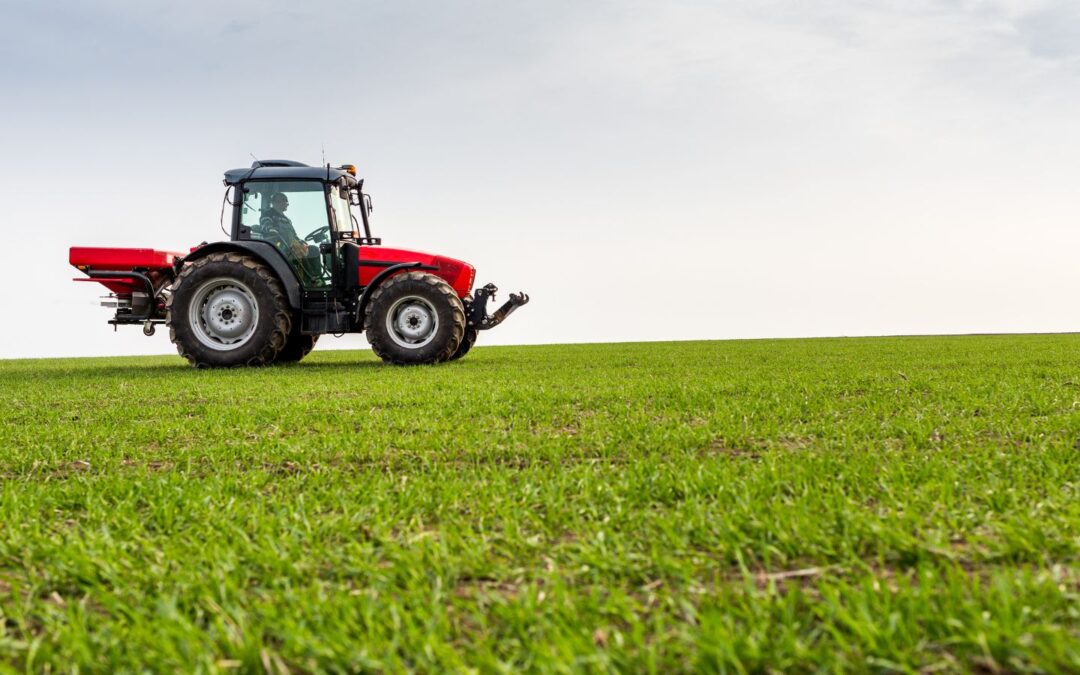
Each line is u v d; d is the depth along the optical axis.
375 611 1.52
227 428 4.35
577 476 2.80
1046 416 4.08
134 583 1.77
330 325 9.92
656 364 9.12
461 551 1.95
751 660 1.27
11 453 3.62
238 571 1.81
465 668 1.25
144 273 10.20
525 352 13.61
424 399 5.52
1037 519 2.06
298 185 9.64
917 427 3.71
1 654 1.42
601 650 1.32
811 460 2.91
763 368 8.05
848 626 1.38
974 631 1.31
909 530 1.98
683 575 1.70
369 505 2.41
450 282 10.26
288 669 1.34
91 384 7.43
